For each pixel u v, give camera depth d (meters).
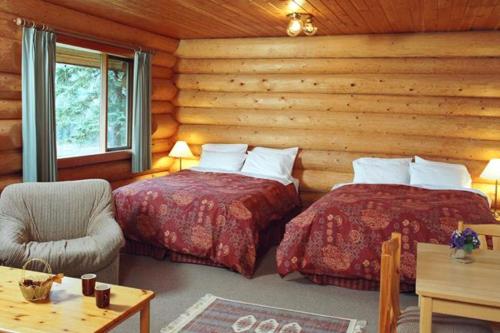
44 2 4.38
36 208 3.79
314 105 6.02
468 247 2.44
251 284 4.01
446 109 5.47
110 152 5.70
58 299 2.49
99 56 5.69
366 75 5.74
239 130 6.44
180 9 4.63
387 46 5.52
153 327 3.16
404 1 4.02
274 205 4.92
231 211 4.27
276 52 6.05
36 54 4.31
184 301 3.62
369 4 4.17
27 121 4.32
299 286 3.99
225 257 4.20
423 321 2.09
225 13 4.75
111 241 3.55
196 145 6.71
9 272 2.83
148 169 6.15
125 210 4.58
